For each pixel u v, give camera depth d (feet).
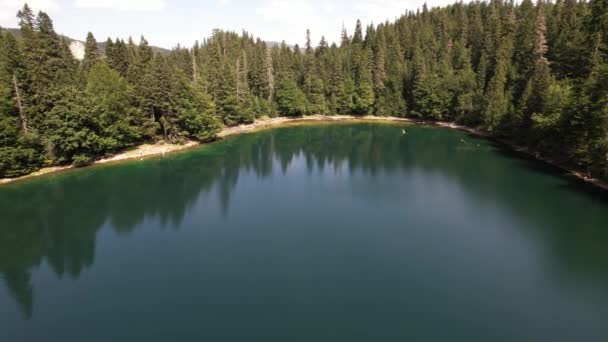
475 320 90.27
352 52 464.65
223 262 118.73
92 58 299.58
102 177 207.21
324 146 291.79
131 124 257.55
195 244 131.23
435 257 119.65
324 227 143.02
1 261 120.88
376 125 381.19
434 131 344.69
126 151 256.11
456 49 417.69
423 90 381.81
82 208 164.66
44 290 104.63
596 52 241.96
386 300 98.22
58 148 219.00
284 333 86.02
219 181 204.13
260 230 141.59
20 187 189.06
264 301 98.43
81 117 216.54
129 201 173.47
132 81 273.13
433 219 148.46
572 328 87.30
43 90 211.00
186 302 98.53
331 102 425.69
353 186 191.83
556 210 154.10
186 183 199.82
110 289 104.94
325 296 100.42
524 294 100.22
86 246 130.52
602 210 153.17
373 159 248.11
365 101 413.18
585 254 120.26
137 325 89.56
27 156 201.98
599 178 183.42
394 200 170.19
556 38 306.96
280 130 357.61
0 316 93.40
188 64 360.07
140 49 312.09
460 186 187.21
